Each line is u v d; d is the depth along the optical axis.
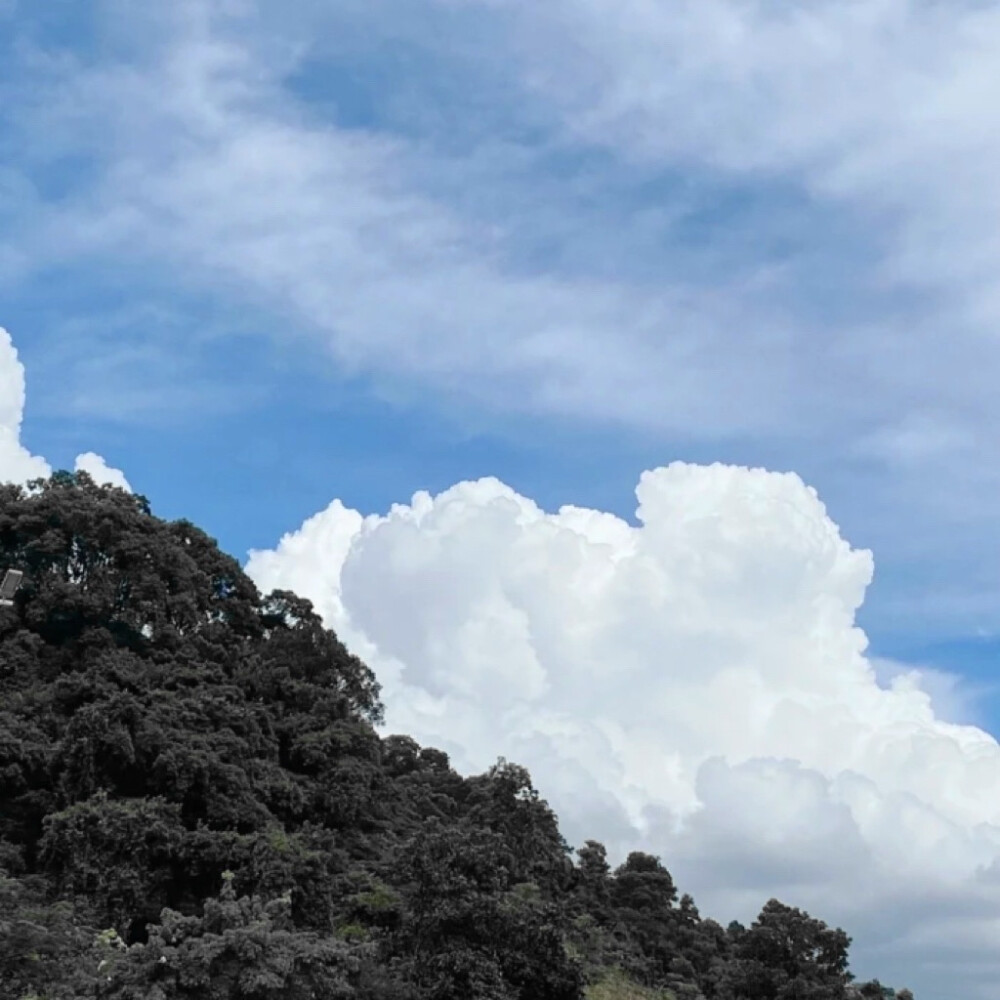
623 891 94.19
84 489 89.94
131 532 83.75
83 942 38.06
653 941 88.56
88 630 77.75
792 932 66.25
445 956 46.50
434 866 49.34
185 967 32.62
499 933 49.22
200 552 91.75
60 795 62.38
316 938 37.34
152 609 80.00
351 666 88.19
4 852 56.22
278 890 53.09
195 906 56.09
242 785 65.75
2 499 84.75
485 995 45.84
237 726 71.94
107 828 54.94
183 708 69.31
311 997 34.66
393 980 44.88
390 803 83.44
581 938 76.94
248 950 33.22
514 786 66.31
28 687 72.50
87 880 54.09
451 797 95.81
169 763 62.44
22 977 33.94
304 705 82.69
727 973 68.19
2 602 38.12
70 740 62.41
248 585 92.44
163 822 56.94
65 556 81.62
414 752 106.31
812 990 63.62
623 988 70.19
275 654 87.06
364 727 82.69
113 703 64.88
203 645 81.88
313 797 73.25
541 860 67.06
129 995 32.16
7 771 62.47
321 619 91.12
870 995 79.19
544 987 49.38
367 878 60.88
